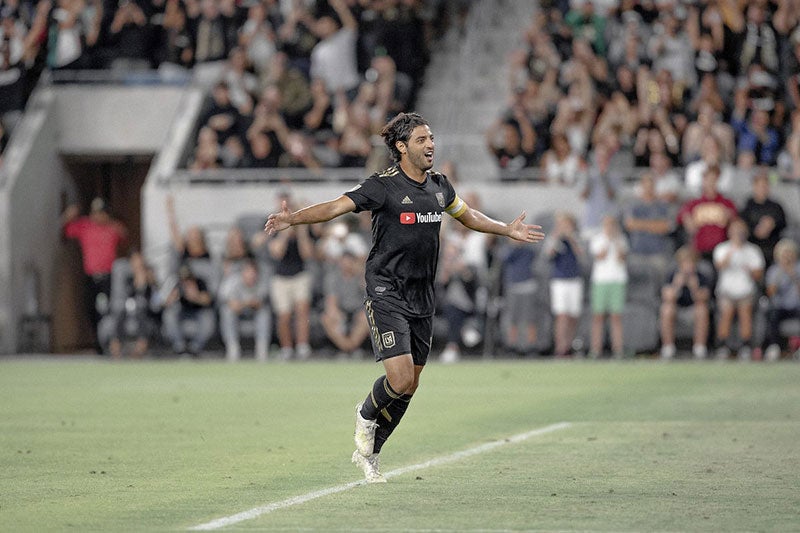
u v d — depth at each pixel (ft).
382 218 95.45
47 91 311.68
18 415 159.02
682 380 205.26
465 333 261.65
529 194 278.26
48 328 298.76
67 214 298.35
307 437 133.69
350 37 308.60
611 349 263.70
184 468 109.81
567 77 295.07
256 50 311.06
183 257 272.92
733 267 254.88
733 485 97.04
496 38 332.19
